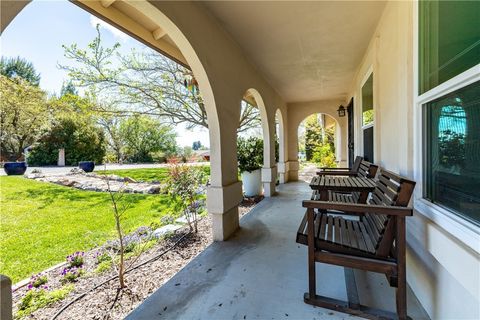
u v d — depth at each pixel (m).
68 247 3.04
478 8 1.03
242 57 3.44
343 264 1.51
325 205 1.53
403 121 1.86
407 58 1.76
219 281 1.90
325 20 2.64
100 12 2.06
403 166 1.87
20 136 12.97
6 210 4.87
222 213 2.70
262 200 4.80
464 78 1.12
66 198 6.04
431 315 1.46
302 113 7.33
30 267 2.56
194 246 2.81
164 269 2.29
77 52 6.00
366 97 3.72
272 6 2.36
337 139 8.98
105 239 3.23
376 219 1.74
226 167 2.88
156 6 1.78
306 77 4.72
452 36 1.25
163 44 2.78
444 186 1.35
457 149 1.23
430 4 1.50
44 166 14.42
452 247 1.13
